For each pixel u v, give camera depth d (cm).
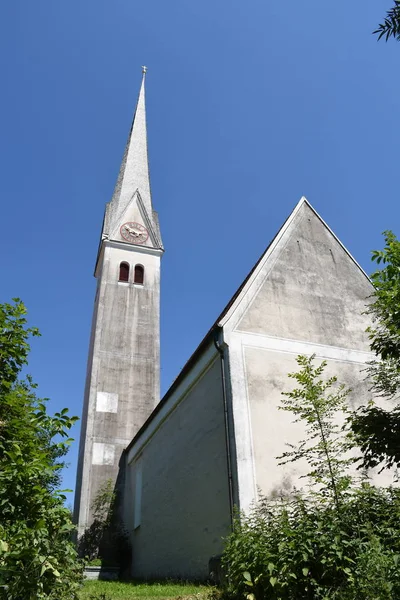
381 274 795
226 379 1217
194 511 1307
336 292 1494
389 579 510
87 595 913
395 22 611
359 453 1217
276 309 1363
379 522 657
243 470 1091
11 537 483
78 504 2325
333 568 614
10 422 586
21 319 674
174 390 1622
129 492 2228
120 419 2517
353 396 1319
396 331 784
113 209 3434
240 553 722
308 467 1145
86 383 2859
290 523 720
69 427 623
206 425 1309
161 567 1548
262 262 1435
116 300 2920
